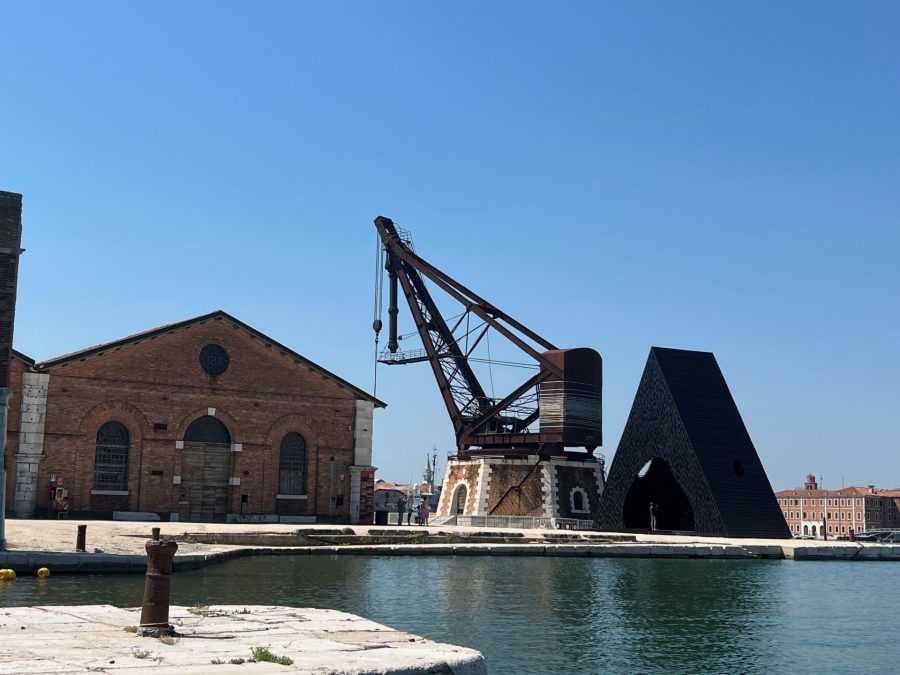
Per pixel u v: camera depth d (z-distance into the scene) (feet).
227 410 181.68
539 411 219.82
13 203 92.99
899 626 76.43
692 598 91.30
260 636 41.81
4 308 91.45
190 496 176.96
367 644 39.99
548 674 52.85
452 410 234.58
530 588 93.45
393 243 240.94
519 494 218.79
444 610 75.25
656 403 202.18
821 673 57.00
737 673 55.98
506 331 220.84
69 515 165.58
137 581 80.84
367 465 192.85
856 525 581.53
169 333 178.19
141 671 31.17
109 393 171.53
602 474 224.74
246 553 121.19
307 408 189.57
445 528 178.81
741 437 198.70
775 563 146.20
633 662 57.57
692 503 193.06
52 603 64.69
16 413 163.53
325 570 104.42
